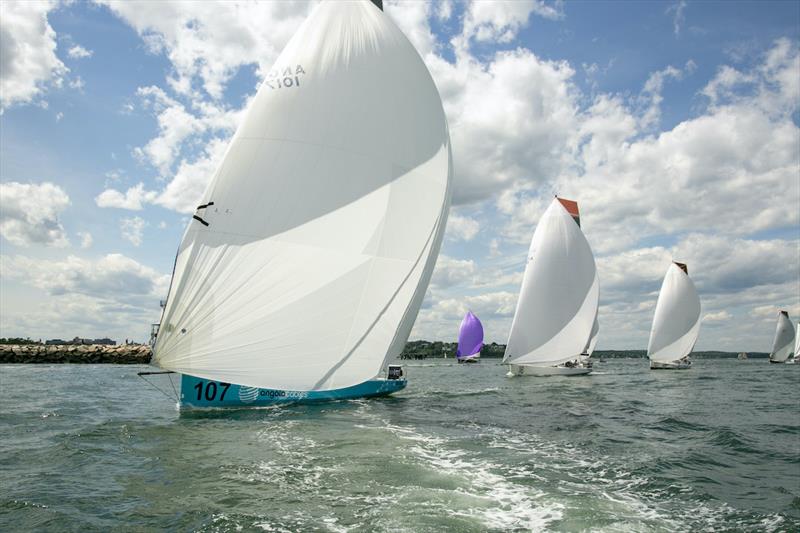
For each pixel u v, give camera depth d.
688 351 53.03
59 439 10.22
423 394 20.98
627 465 8.49
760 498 6.81
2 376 33.78
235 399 14.60
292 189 14.54
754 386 30.41
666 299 52.44
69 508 5.93
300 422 12.45
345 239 15.24
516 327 33.94
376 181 15.93
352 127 15.64
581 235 34.44
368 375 15.81
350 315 15.30
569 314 34.06
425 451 9.18
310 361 14.63
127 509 5.88
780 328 91.94
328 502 6.07
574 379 33.22
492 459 8.65
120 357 66.00
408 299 16.77
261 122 14.47
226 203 13.82
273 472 7.52
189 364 13.39
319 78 15.39
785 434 12.42
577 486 7.06
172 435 10.59
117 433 10.84
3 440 10.19
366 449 9.24
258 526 5.28
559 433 11.73
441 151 17.84
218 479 7.14
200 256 13.52
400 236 16.45
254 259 13.98
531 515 5.70
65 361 63.81
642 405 18.67
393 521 5.41
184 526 5.32
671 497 6.71
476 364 73.75
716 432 12.25
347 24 16.31
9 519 5.58
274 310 14.13
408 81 17.08
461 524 5.35
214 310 13.58
